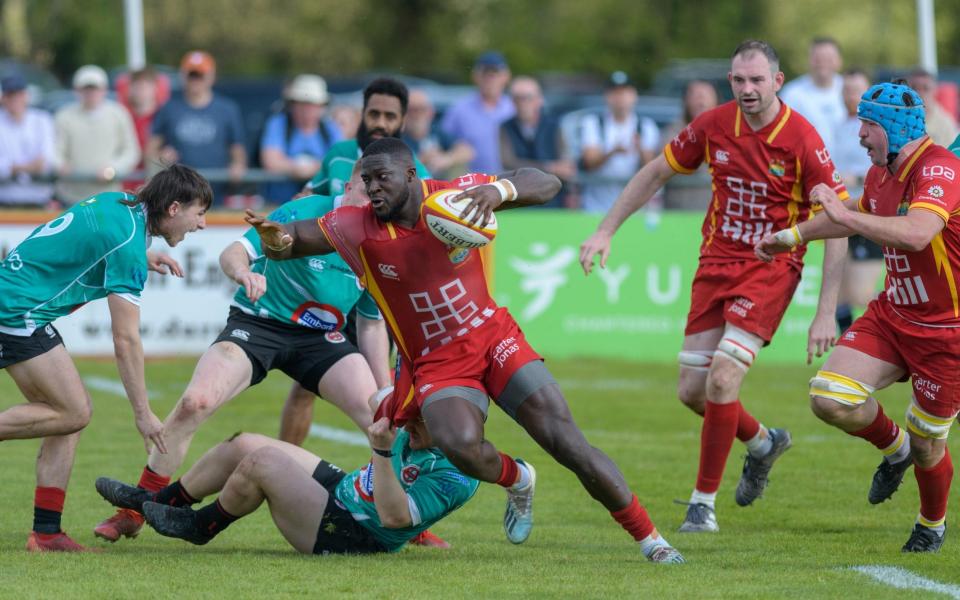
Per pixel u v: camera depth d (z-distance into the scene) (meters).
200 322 48.41
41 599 18.42
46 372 22.03
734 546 23.44
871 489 25.73
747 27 122.81
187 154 51.66
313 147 51.59
